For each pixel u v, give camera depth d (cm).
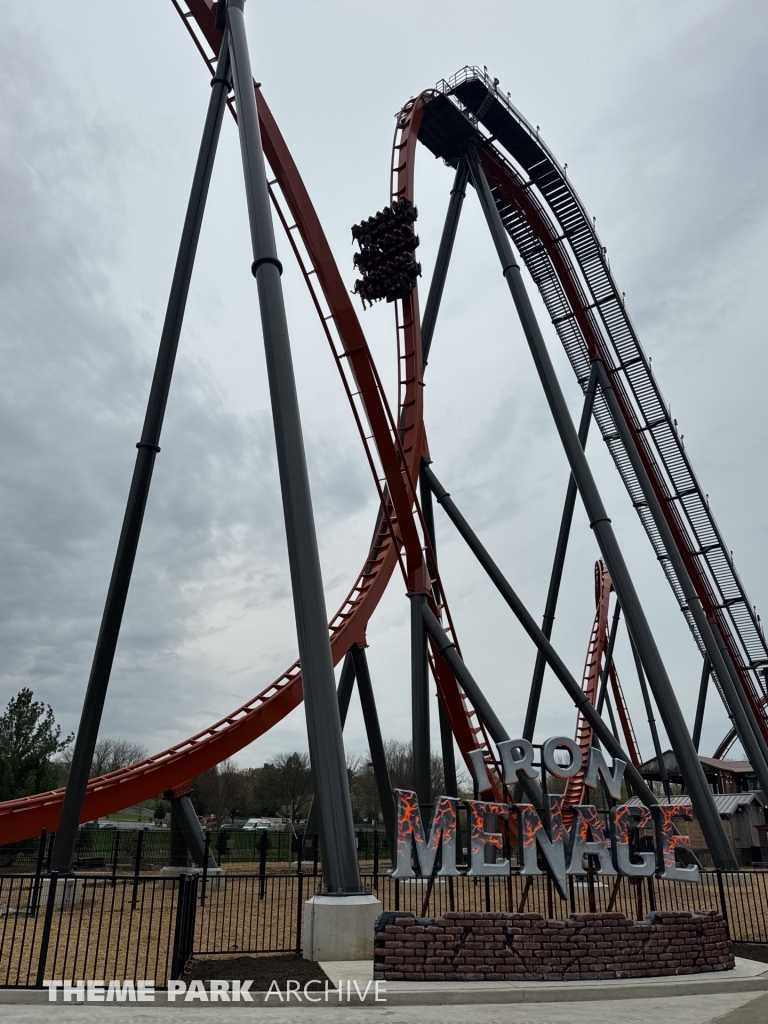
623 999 1074
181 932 1105
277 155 2341
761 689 4125
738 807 4328
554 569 3450
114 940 1412
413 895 2077
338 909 1233
